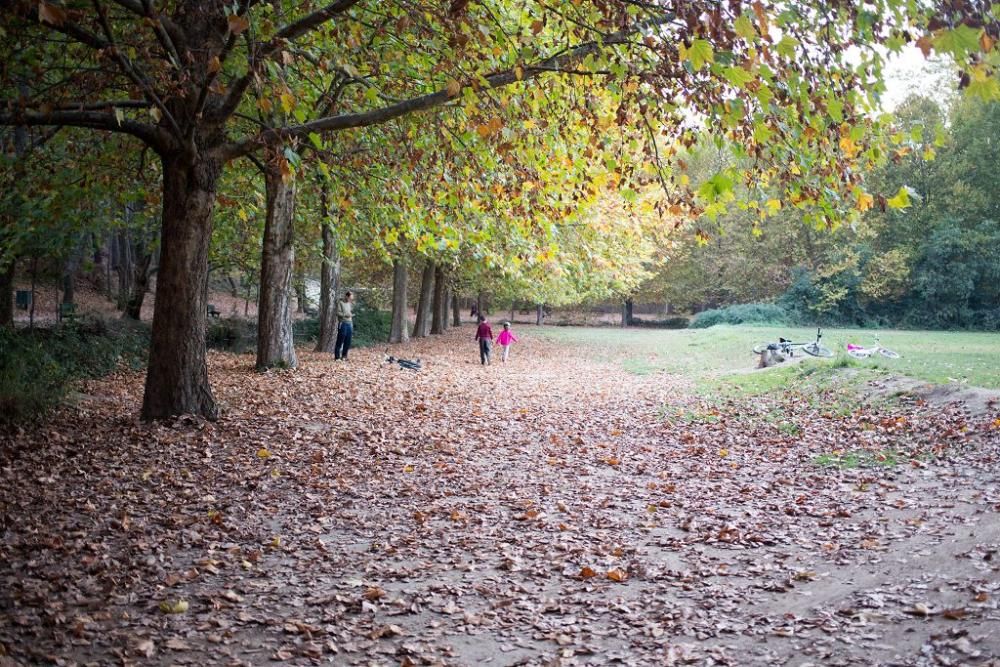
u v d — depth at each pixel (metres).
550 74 10.40
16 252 17.61
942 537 6.76
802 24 6.31
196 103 9.73
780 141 6.73
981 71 4.09
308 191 21.00
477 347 36.22
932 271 46.66
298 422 12.48
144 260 27.42
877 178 47.62
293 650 4.98
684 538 7.36
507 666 4.75
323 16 9.40
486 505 8.57
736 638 5.02
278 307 20.17
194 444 10.45
